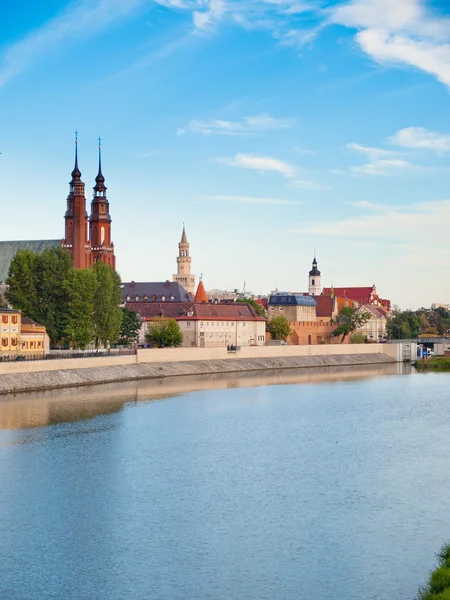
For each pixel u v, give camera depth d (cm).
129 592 6875
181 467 10925
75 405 16588
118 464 11056
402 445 12550
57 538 8075
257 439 12988
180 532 8256
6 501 9250
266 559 7556
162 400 17762
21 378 19150
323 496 9531
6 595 6825
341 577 7131
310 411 16288
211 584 7019
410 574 7175
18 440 12606
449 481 10231
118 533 8219
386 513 8862
